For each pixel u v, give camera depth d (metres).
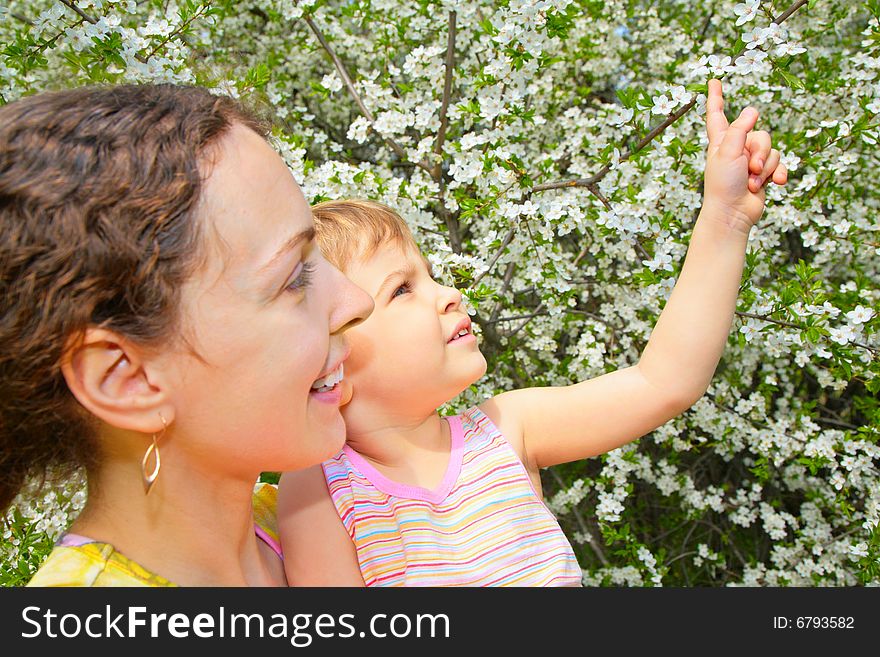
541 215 2.20
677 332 1.12
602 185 2.08
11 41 2.51
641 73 3.41
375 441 1.14
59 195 0.62
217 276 0.67
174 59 2.02
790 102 2.77
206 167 0.67
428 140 2.36
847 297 2.19
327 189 2.20
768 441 2.81
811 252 3.42
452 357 1.18
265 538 1.02
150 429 0.68
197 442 0.71
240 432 0.71
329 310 0.79
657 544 3.74
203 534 0.76
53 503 1.77
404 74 2.87
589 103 3.54
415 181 2.35
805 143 2.72
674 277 1.93
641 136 2.06
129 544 0.73
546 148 2.93
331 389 0.82
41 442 0.69
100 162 0.64
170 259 0.65
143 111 0.68
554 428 1.19
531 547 1.08
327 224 1.23
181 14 2.11
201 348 0.67
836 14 2.74
